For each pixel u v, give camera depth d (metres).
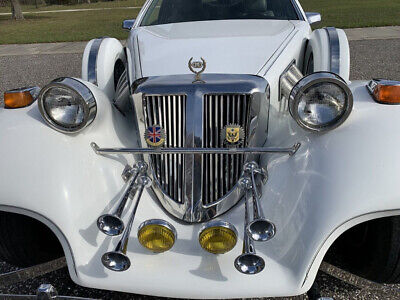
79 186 1.80
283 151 1.86
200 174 1.94
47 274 2.34
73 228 1.73
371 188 1.54
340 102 1.69
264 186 1.94
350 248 1.98
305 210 1.68
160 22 3.19
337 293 2.09
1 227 1.95
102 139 2.03
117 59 2.92
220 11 3.17
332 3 17.88
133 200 1.98
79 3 34.16
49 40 11.48
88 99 1.87
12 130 1.83
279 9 3.17
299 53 2.60
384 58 7.19
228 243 1.64
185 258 1.75
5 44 11.49
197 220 1.96
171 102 1.95
